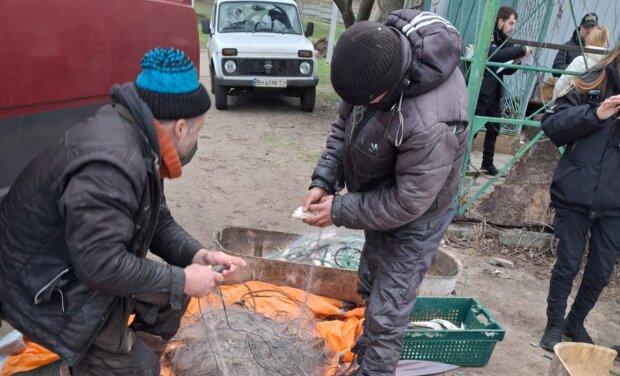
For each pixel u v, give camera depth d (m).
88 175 1.47
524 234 4.75
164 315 2.08
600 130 2.92
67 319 1.62
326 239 3.99
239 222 4.73
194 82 1.64
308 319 3.03
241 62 8.27
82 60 2.65
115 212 1.50
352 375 2.70
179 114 1.61
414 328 3.07
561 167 3.09
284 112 9.05
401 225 2.26
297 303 3.20
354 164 2.32
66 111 2.62
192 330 2.69
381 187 2.32
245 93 8.76
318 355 2.76
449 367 3.03
